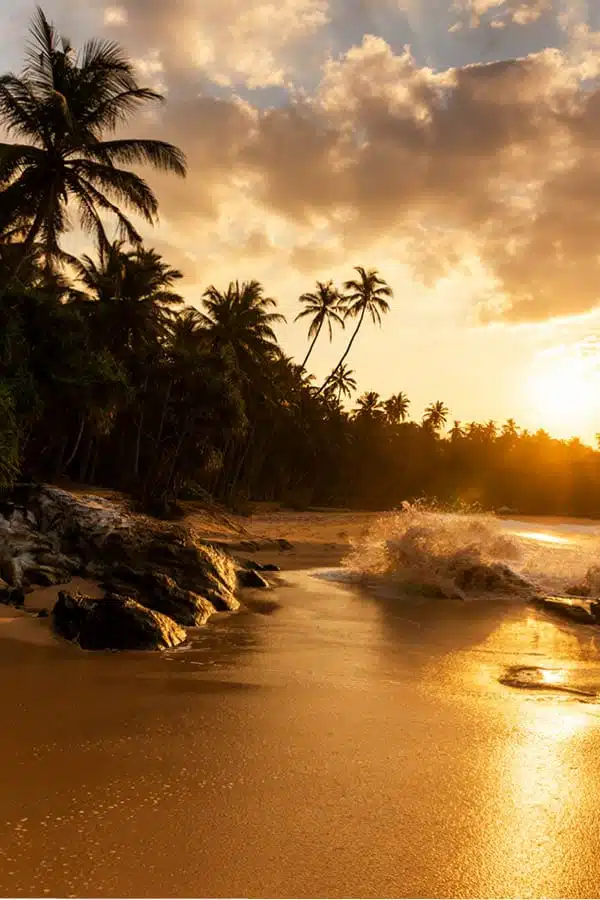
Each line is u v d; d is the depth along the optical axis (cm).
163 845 365
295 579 1589
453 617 1148
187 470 3662
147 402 3534
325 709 616
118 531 1284
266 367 5375
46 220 2480
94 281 3694
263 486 7162
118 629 827
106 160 2538
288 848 366
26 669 717
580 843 379
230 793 434
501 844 377
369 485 8769
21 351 1822
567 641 972
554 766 494
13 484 1404
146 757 490
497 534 1855
